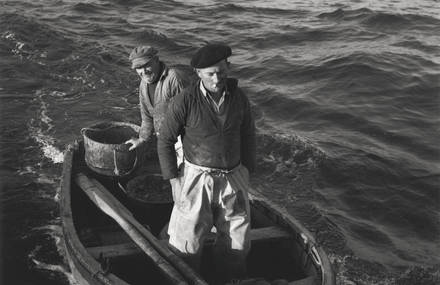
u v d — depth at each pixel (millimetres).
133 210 5102
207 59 3154
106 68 10875
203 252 4379
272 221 4684
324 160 7266
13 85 9820
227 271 3904
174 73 4297
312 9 16766
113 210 4617
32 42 12398
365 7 16156
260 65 11375
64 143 7695
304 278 4035
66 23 14797
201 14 16406
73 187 5371
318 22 15000
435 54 11805
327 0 18375
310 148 7547
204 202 3604
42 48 12039
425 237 5883
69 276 5164
